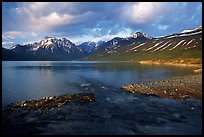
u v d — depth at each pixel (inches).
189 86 1961.1
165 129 975.6
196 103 1421.0
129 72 3922.2
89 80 2760.8
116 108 1320.1
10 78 3009.4
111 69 4867.1
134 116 1163.3
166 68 4864.7
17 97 1660.9
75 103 1406.3
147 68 4972.9
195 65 5949.8
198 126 1010.1
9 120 1069.8
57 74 3703.3
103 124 1042.1
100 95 1732.3
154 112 1233.4
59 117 1131.3
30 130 956.0
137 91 1857.8
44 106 1311.5
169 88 1916.8
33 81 2679.6
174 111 1250.6
